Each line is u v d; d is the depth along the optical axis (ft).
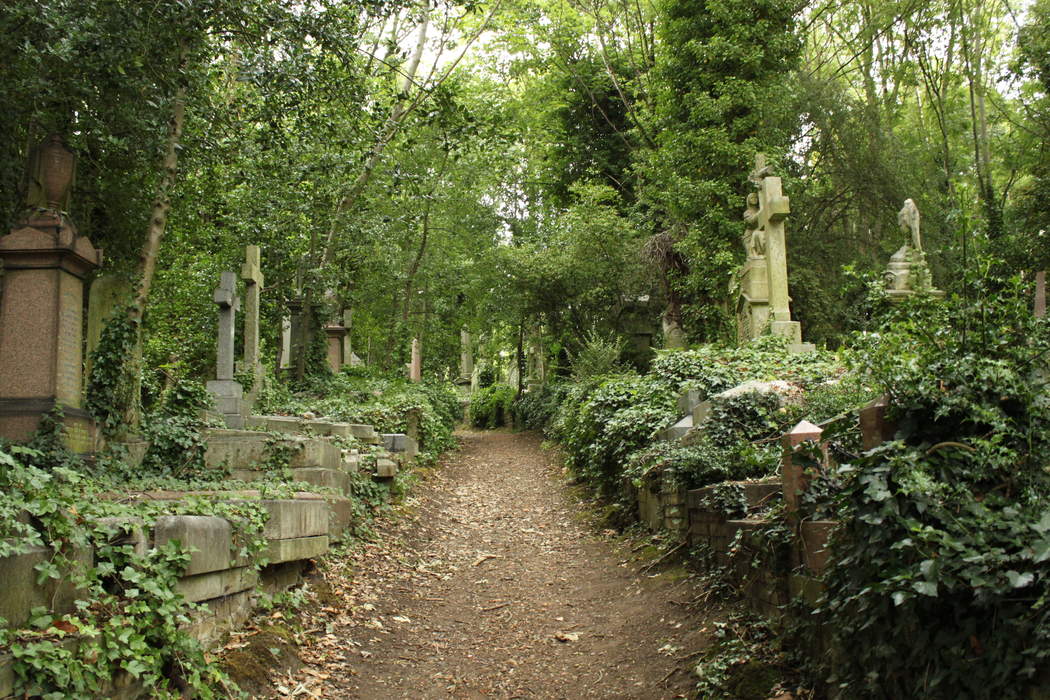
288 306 71.05
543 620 25.09
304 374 69.10
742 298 54.34
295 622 21.48
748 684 16.72
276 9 33.37
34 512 13.23
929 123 108.17
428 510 42.42
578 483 49.93
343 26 36.55
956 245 16.20
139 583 14.79
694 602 22.95
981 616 11.17
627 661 20.67
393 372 91.61
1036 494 12.53
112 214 41.81
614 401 44.24
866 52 95.81
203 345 61.36
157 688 14.42
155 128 33.14
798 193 78.74
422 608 26.12
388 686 19.69
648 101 88.48
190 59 35.96
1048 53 74.43
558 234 91.30
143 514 16.69
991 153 105.60
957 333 14.52
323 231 67.97
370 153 45.47
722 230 70.69
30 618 12.48
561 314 91.91
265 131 39.34
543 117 97.66
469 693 19.67
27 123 36.24
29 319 28.66
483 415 111.96
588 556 32.96
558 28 91.56
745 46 71.46
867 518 12.77
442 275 98.89
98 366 31.27
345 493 34.19
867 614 13.14
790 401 28.60
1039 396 13.24
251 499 21.98
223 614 18.92
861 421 15.14
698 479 26.96
